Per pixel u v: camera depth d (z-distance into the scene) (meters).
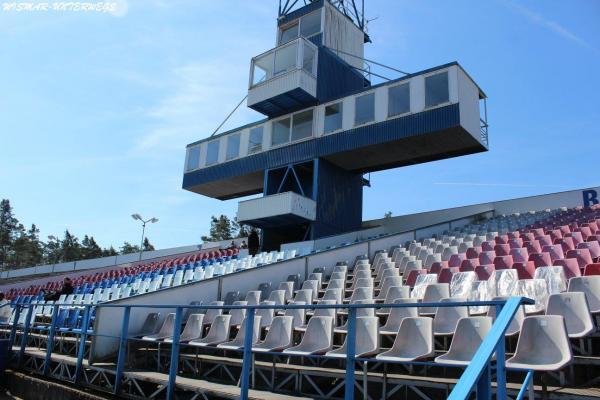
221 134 25.88
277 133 23.50
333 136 21.31
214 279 11.05
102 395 7.57
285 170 23.44
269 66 22.98
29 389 9.33
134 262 33.38
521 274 8.12
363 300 8.09
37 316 13.87
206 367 7.74
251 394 5.73
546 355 4.57
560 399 4.42
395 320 6.92
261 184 26.05
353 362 4.60
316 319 6.43
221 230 68.94
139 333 9.26
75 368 8.62
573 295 5.43
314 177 21.66
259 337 7.15
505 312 2.99
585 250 9.02
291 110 23.30
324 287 11.62
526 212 21.17
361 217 24.09
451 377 5.81
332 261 14.30
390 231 24.89
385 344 6.95
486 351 2.51
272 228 23.92
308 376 6.10
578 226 13.93
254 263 16.70
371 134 20.09
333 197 22.44
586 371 5.27
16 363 10.75
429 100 18.81
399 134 19.28
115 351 8.88
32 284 31.02
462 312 6.38
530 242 11.41
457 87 18.27
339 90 23.58
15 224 81.38
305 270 13.32
